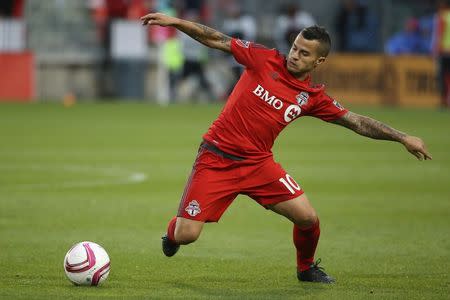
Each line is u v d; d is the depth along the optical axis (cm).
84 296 2631
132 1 11519
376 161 6281
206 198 2747
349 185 5144
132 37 11494
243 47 2747
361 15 11956
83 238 3612
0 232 3716
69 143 7075
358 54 11419
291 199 2777
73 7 11544
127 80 11650
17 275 2934
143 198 4619
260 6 12394
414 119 9394
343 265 3191
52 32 11500
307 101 2755
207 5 11994
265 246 3522
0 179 5188
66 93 11550
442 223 4028
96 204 4422
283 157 6450
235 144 2738
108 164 5922
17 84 11138
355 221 4069
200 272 3042
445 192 4928
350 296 2702
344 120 2800
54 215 4112
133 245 3494
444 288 2831
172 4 11475
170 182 5172
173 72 11725
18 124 8450
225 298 2647
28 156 6262
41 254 3291
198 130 8162
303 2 12681
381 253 3409
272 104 2728
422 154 2775
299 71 2714
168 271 3047
